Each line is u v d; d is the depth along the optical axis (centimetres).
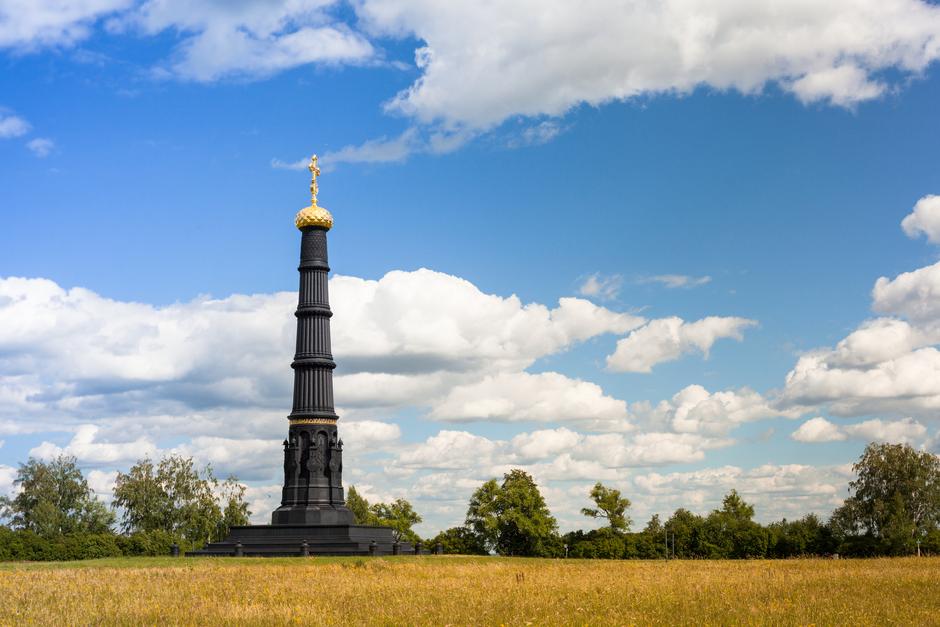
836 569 6912
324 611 4056
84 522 15250
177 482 15075
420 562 8925
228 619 3794
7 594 4828
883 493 14838
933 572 6469
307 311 11406
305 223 11544
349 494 17600
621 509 16150
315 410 11238
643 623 3628
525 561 9888
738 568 7475
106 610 4097
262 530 10688
